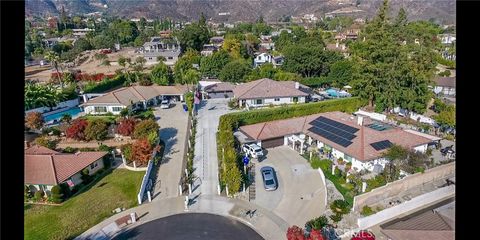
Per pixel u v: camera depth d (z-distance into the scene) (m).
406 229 25.41
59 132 53.03
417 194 34.25
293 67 86.75
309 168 40.97
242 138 47.41
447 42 117.00
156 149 44.88
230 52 107.88
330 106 60.66
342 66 80.38
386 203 32.75
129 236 28.88
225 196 34.94
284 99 64.75
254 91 64.56
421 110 60.09
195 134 51.25
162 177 39.00
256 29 191.38
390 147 39.56
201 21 165.50
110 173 40.56
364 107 65.69
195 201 34.06
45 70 103.56
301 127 50.00
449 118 49.44
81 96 73.88
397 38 82.69
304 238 24.78
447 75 83.81
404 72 60.75
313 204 33.22
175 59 109.81
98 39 143.88
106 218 31.45
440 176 37.31
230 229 29.59
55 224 30.69
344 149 41.22
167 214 31.95
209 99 71.75
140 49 132.50
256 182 37.72
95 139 49.44
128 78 85.25
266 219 30.97
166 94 72.00
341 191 35.06
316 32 128.12
